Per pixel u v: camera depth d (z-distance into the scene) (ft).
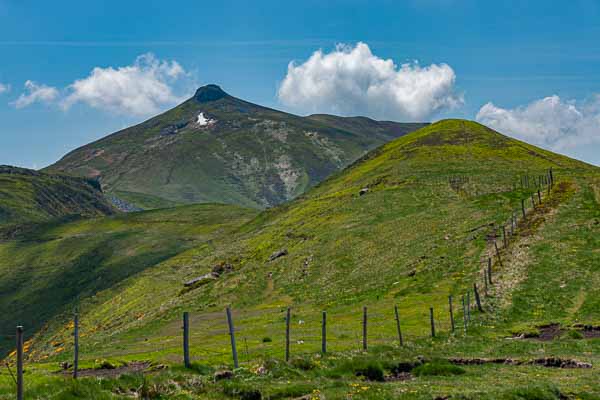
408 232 301.84
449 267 224.94
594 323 132.05
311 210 457.27
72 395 59.41
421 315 164.55
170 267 531.09
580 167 450.30
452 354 104.58
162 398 63.10
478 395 64.54
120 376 67.87
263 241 404.16
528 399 64.34
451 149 560.20
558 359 94.48
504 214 289.53
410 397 63.87
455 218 308.40
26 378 72.49
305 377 79.36
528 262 198.59
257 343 137.90
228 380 73.51
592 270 178.09
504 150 539.29
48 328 485.56
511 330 132.16
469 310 156.35
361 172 570.46
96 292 604.90
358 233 327.67
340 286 241.76
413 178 450.71
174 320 237.04
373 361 85.10
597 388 71.15
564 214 257.55
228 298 267.80
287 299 245.24
